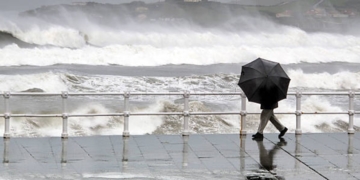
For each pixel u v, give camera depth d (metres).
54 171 32.47
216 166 34.06
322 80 108.69
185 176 31.72
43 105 66.69
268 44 184.38
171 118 56.03
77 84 91.25
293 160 35.66
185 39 170.88
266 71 40.88
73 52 140.12
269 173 32.50
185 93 42.59
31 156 36.16
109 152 37.50
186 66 142.50
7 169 32.81
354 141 41.69
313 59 173.00
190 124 55.12
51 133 50.91
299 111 43.62
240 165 34.31
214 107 68.56
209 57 153.38
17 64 131.00
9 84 86.19
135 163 34.56
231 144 40.31
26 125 53.19
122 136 42.97
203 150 38.34
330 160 35.69
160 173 32.28
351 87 107.94
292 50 175.25
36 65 131.00
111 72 121.50
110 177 31.30
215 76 101.19
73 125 53.72
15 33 152.38
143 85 94.25
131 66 138.50
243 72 41.56
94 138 42.28
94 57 140.62
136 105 67.88
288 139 42.22
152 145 39.81
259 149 38.72
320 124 58.12
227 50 159.75
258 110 62.38
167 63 147.25
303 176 31.86
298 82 108.31
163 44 167.75
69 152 37.41
